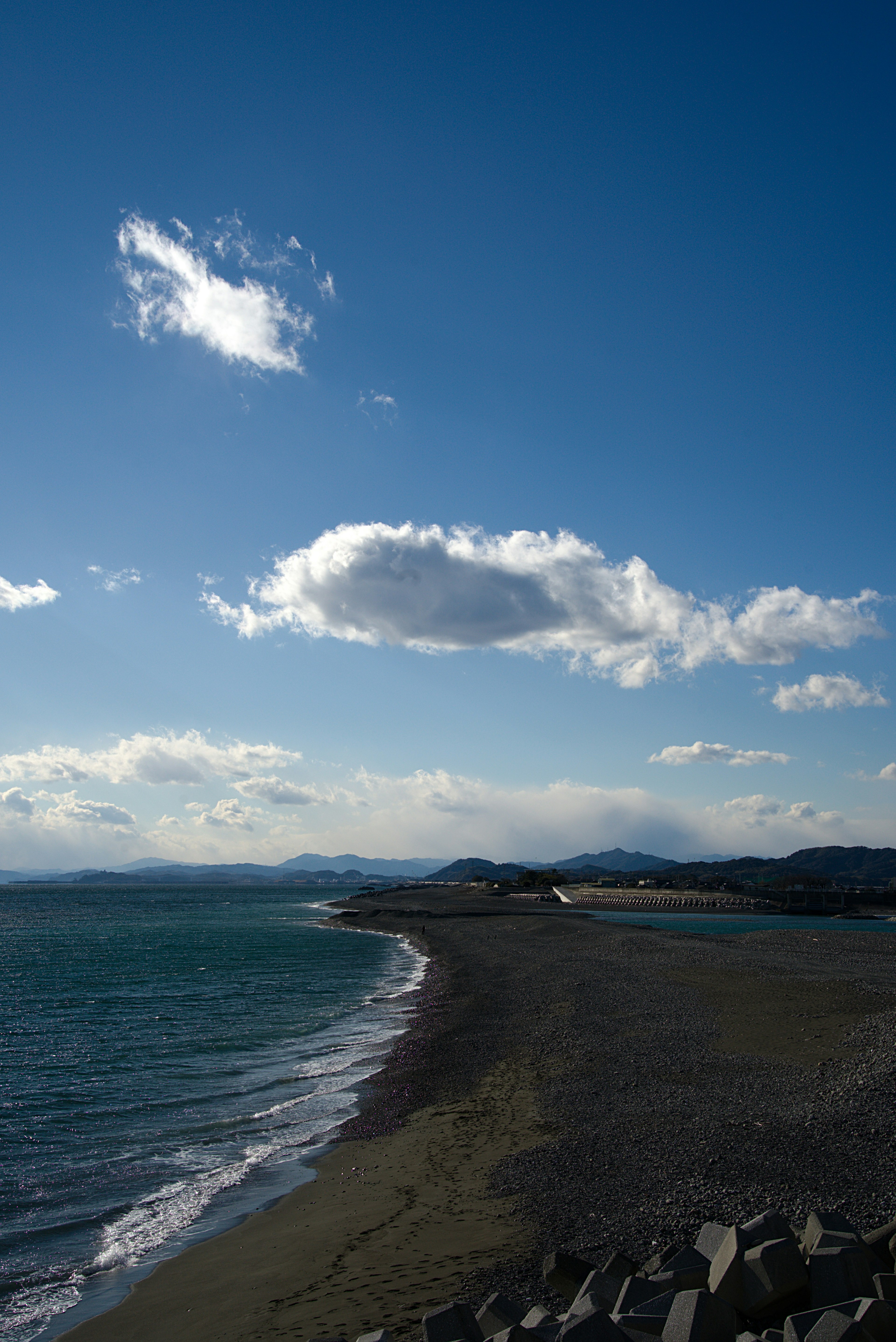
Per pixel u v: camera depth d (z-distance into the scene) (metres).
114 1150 15.17
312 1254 10.13
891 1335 5.82
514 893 153.50
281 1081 20.23
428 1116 16.52
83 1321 8.91
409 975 43.16
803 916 101.94
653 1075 17.78
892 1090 13.88
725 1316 6.06
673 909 111.12
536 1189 11.53
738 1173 11.04
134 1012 31.45
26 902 170.12
